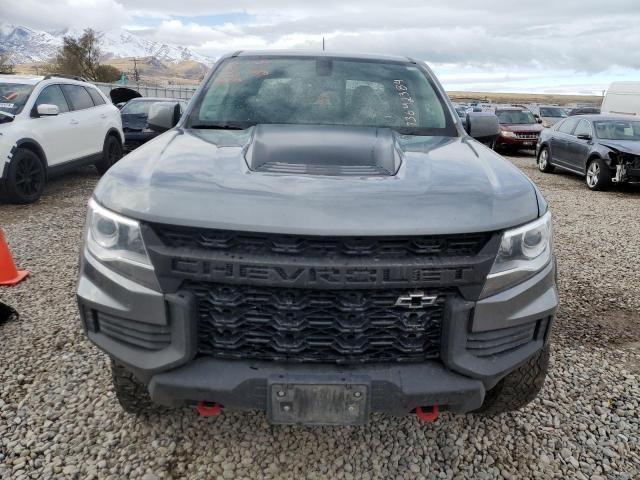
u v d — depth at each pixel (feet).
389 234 6.01
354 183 6.56
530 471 7.85
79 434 8.33
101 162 32.45
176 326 6.31
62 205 25.12
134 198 6.45
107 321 6.78
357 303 6.25
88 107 30.89
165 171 6.83
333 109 10.03
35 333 11.57
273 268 5.98
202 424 8.59
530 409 9.30
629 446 8.45
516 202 6.79
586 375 10.53
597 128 37.45
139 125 41.52
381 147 7.93
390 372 6.39
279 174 6.76
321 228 5.95
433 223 6.15
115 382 7.84
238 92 10.29
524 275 6.65
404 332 6.46
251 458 7.91
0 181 23.66
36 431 8.37
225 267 6.04
